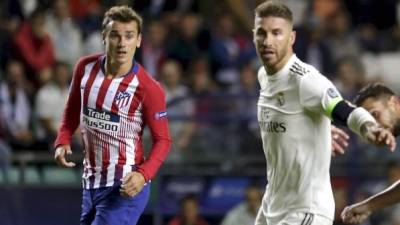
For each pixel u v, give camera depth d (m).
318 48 43.41
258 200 33.44
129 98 20.33
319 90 18.66
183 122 36.09
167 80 39.75
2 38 41.09
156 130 20.48
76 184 34.78
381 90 19.88
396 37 47.91
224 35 44.66
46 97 38.41
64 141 21.00
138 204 20.62
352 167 35.16
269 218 19.94
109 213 20.42
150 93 20.38
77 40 42.81
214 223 34.62
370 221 34.84
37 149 37.53
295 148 19.38
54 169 35.06
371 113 19.77
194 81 40.94
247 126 36.12
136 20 20.22
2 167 34.84
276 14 19.16
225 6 46.16
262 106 19.73
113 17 20.12
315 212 19.41
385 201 19.86
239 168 34.97
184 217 34.38
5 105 38.19
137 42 20.34
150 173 20.14
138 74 20.42
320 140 19.38
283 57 19.30
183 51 43.16
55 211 34.75
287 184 19.62
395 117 19.78
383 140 17.05
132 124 20.45
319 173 19.48
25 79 40.12
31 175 34.94
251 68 40.91
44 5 42.50
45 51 41.00
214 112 36.34
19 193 34.75
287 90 19.23
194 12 46.78
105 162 20.48
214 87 42.41
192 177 34.84
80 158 34.81
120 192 20.05
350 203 34.78
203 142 35.97
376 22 49.59
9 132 37.78
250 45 44.91
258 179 34.75
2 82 38.56
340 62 42.56
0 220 34.59
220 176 34.84
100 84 20.36
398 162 34.66
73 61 42.41
